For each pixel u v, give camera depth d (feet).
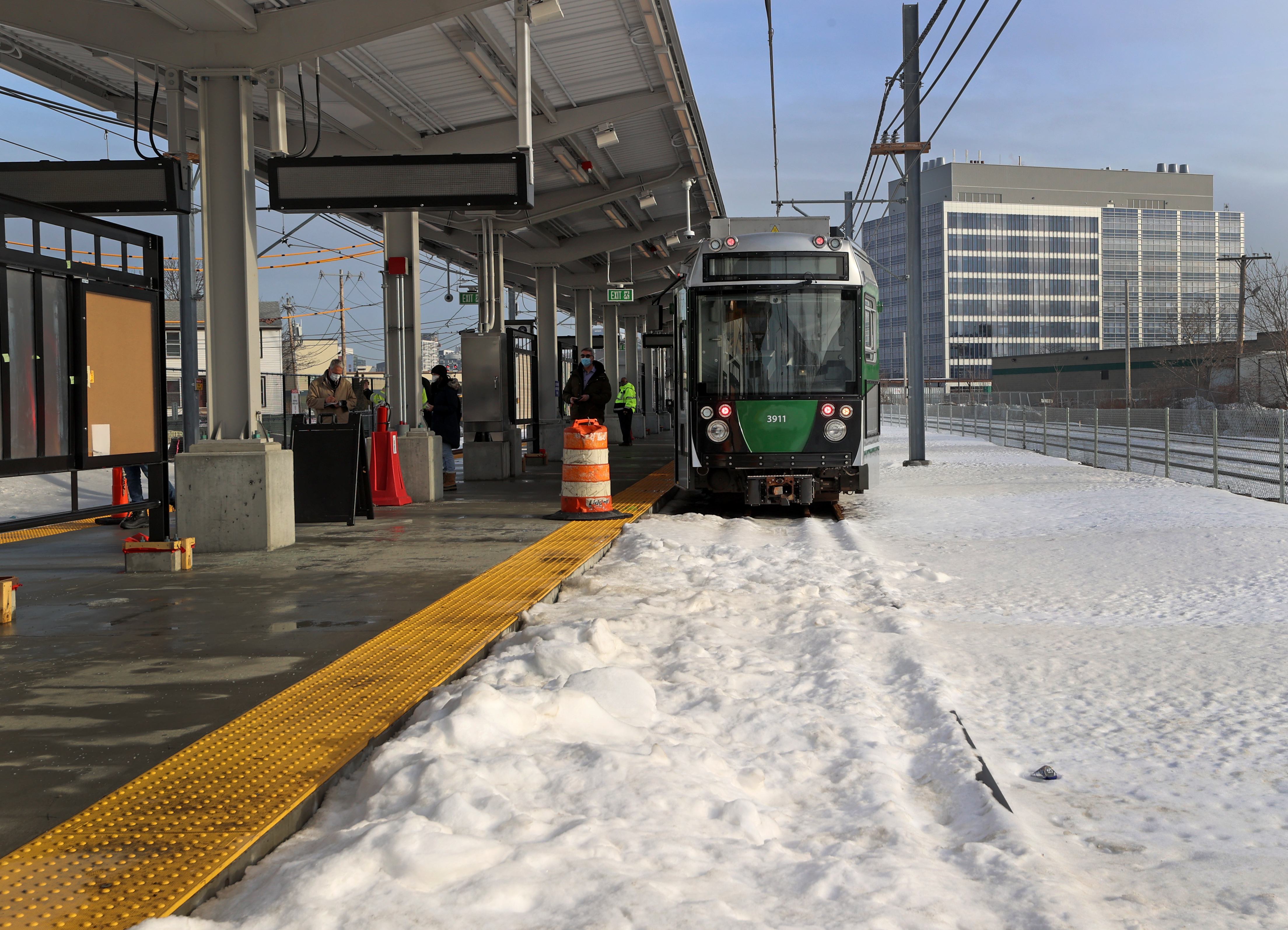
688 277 49.85
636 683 18.07
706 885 10.85
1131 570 33.32
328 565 32.32
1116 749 16.49
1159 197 568.82
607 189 72.90
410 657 20.40
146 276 31.83
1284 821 13.56
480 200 37.04
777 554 36.37
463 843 11.23
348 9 35.37
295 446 43.39
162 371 32.37
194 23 34.96
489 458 67.05
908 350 85.30
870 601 28.25
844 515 50.55
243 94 36.22
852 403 48.70
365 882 10.71
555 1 37.55
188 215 49.96
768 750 16.11
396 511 48.73
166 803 12.73
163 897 10.22
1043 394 259.39
